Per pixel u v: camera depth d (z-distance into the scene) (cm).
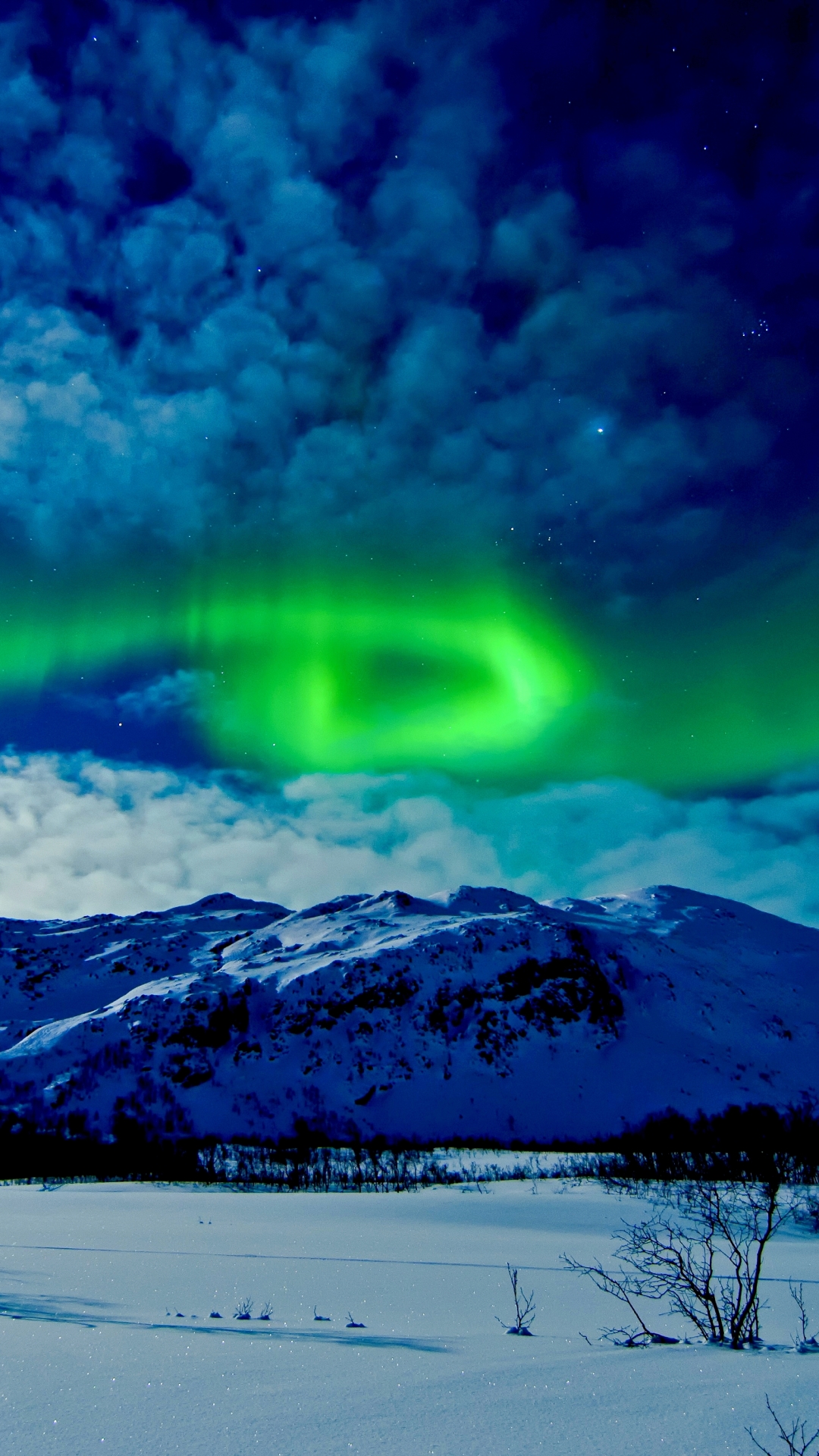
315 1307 1548
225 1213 4841
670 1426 591
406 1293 1898
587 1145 14225
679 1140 11162
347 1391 705
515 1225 4038
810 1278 2094
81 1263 2305
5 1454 512
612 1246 3028
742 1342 1032
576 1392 702
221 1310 1527
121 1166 9881
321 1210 5100
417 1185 7431
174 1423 591
